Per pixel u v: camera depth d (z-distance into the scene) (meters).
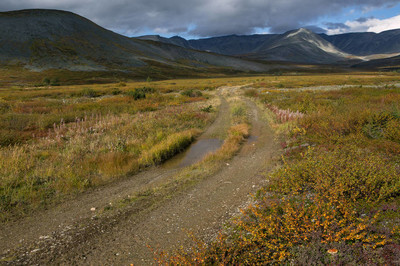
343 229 3.31
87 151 9.87
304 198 4.68
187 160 9.91
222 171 8.21
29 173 7.35
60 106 23.69
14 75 108.38
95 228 4.90
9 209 5.51
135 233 4.72
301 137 11.12
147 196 6.33
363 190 4.43
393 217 3.77
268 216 4.06
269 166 8.15
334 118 12.40
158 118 17.45
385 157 6.88
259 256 3.45
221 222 4.88
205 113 20.78
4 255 4.09
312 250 3.33
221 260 3.53
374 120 10.23
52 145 10.50
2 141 10.59
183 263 3.41
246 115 20.00
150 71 157.25
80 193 6.54
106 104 25.20
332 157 5.73
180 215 5.34
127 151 10.29
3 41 149.50
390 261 2.95
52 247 4.31
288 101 25.09
